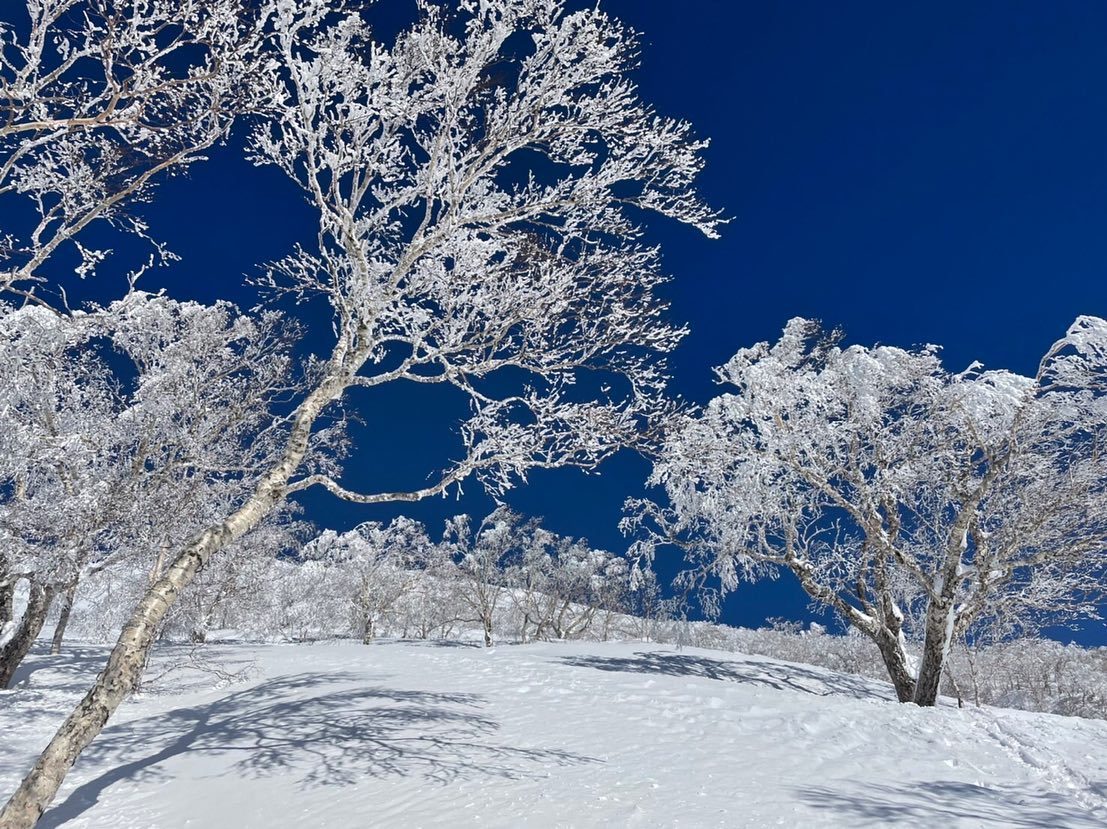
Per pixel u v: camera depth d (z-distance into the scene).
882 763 9.12
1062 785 8.37
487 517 49.97
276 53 8.29
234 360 17.53
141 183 8.19
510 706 13.23
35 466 13.73
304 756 10.31
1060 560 16.77
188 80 7.27
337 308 9.91
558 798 7.51
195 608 19.73
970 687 28.62
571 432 9.43
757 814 6.83
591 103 9.12
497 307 9.45
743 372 18.47
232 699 16.39
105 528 14.97
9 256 8.35
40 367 13.59
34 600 18.06
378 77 8.77
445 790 8.12
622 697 13.80
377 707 13.17
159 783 10.30
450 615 58.69
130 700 17.55
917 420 17.12
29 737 13.68
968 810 7.10
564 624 57.91
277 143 8.87
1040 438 16.20
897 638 18.19
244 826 8.09
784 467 18.19
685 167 9.42
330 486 8.81
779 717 11.67
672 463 17.39
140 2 6.71
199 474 16.64
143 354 16.75
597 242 9.46
